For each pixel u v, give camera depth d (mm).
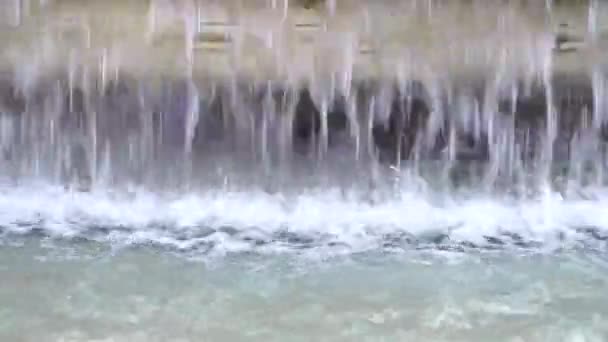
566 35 9508
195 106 9883
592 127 9805
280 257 8125
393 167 9867
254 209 9375
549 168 9891
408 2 9500
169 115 9914
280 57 9664
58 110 9914
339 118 9844
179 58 9711
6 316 6738
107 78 9805
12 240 8453
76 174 9961
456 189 9766
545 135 9828
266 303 7062
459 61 9617
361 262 8008
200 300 7109
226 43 9656
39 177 9961
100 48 9711
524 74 9633
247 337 6480
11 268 7719
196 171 9883
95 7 9633
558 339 6488
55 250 8195
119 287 7340
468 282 7539
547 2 9430
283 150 9922
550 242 8594
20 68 9773
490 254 8234
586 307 7027
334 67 9664
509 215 9305
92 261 7934
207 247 8383
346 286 7426
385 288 7391
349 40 9594
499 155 9844
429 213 9328
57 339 6391
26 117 9938
